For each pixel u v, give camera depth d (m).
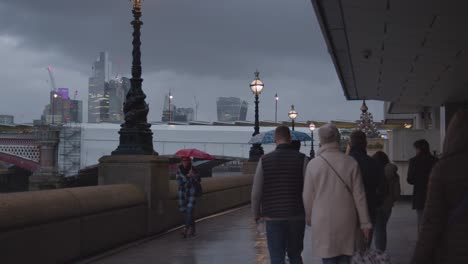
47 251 8.50
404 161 26.52
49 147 107.00
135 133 13.52
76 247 9.53
